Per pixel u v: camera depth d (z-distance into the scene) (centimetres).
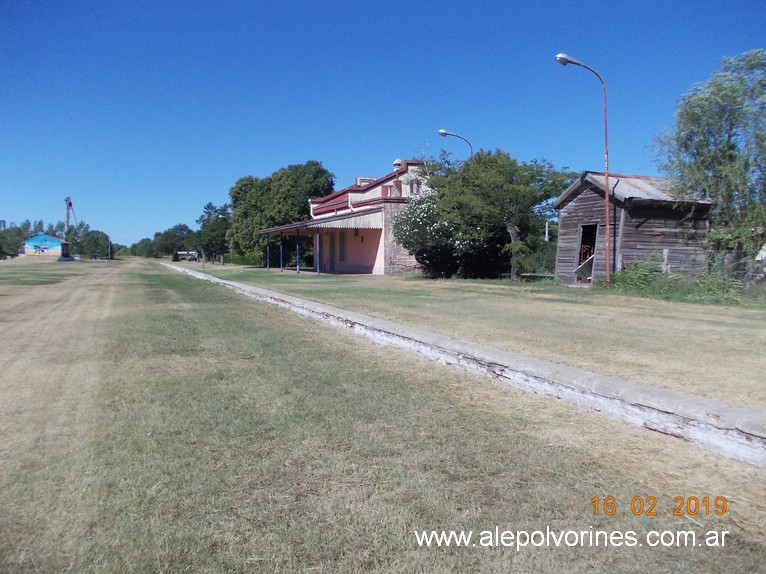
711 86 1555
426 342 701
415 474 357
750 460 361
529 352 686
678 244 1667
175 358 733
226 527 295
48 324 1088
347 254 3369
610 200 1656
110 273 3462
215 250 6569
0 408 514
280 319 1116
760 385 523
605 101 1588
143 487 343
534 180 2114
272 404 511
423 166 3112
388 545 279
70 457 394
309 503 321
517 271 2156
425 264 2480
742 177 1509
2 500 330
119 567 262
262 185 4984
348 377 610
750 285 1376
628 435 419
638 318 1027
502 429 436
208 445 411
